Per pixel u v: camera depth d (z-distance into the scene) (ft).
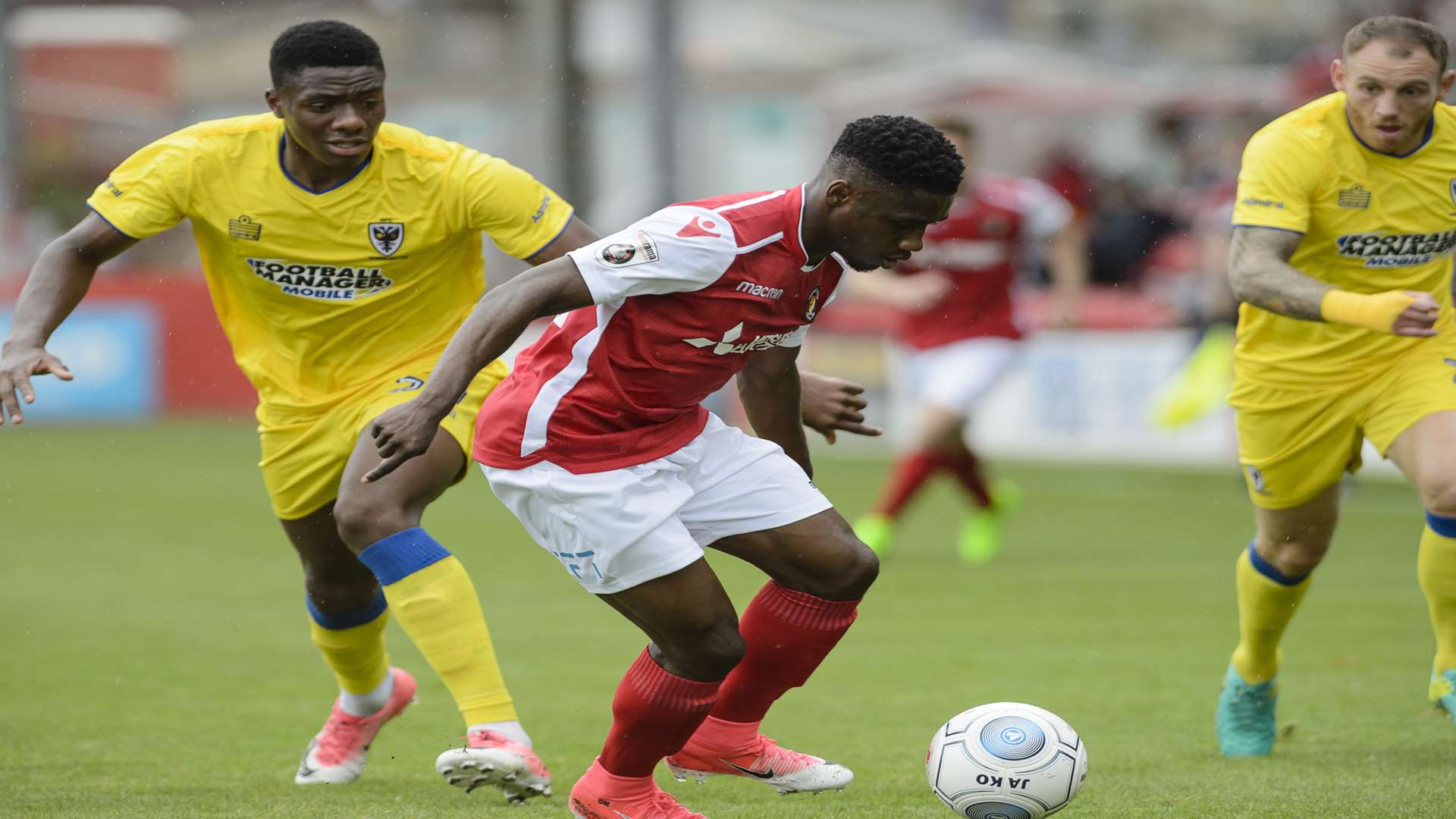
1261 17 348.59
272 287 54.49
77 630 91.76
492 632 91.86
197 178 53.47
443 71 350.84
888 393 186.60
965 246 113.80
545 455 45.42
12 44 268.41
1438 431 55.11
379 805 52.29
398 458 42.47
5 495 158.61
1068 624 93.25
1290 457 58.44
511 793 48.57
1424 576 55.83
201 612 98.32
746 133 370.73
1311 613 95.30
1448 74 55.57
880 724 66.64
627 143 357.20
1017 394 182.09
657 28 207.31
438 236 54.44
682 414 47.14
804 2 430.61
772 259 43.80
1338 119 56.59
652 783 47.39
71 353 225.56
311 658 83.25
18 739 63.77
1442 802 50.80
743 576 113.19
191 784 55.62
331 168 53.26
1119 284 193.67
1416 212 57.11
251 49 390.01
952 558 122.72
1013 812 45.75
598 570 45.37
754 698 50.19
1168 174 216.54
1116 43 370.53
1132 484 165.07
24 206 281.13
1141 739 62.95
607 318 44.47
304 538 56.24
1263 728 59.31
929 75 265.13
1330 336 57.36
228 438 207.10
